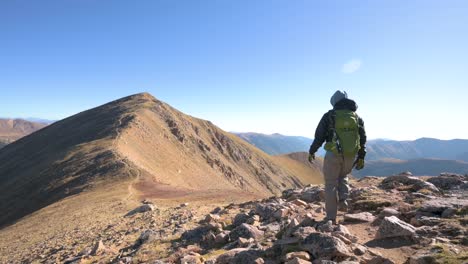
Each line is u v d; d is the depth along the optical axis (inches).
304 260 191.5
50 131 5664.4
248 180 6289.4
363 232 258.4
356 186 456.4
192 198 1392.7
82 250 496.1
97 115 5757.9
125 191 1784.0
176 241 349.7
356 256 195.6
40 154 4318.4
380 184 442.3
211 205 834.8
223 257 241.1
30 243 906.7
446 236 218.1
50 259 558.6
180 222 525.7
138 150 3710.6
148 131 4648.1
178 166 4114.2
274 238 275.4
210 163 5433.1
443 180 390.9
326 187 268.2
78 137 4389.8
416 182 405.4
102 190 1924.2
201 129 6825.8
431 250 189.8
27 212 2315.5
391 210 286.0
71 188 2257.6
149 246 356.5
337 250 195.8
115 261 348.8
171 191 1777.8
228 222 389.1
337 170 262.8
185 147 5246.1
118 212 1126.4
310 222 271.6
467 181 374.6
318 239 209.9
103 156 2795.3
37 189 2613.2
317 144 258.8
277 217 336.8
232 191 1630.2
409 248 210.1
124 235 552.7
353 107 256.4
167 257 302.4
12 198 2667.3
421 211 277.9
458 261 168.2
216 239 310.8
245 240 280.2
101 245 462.3
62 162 2982.3
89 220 1028.5
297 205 388.2
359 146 256.1
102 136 4008.4
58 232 954.1
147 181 2153.1
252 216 359.3
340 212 332.5
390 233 229.5
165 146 4539.9
